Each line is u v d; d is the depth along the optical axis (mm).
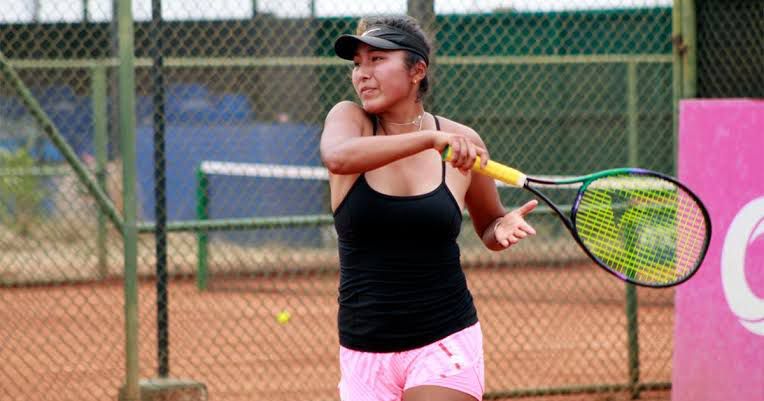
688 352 16531
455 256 10047
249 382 20641
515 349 23609
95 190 17344
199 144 35906
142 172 35062
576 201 10664
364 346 9938
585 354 22953
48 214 34125
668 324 25844
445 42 29719
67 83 32938
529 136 31406
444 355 9828
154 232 20016
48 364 21953
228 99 35500
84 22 29062
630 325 19750
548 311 27859
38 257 32531
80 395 19453
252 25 32125
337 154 9172
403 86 9938
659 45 29047
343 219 9812
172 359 22156
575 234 10695
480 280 32500
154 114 17656
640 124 33594
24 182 33969
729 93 20094
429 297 9805
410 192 9695
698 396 16266
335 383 20734
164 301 17797
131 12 16844
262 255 35188
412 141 8945
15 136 35062
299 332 25750
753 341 14859
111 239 34312
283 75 34938
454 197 9977
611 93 33875
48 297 29641
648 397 19766
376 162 9047
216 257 34938
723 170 15547
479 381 10047
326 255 35188
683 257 12852
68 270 31812
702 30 19828
